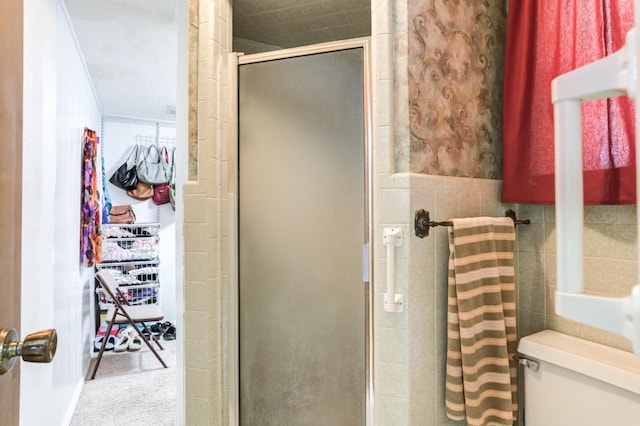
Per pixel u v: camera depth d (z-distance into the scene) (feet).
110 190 13.92
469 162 4.77
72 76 8.03
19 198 2.52
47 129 5.78
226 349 4.92
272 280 4.90
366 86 4.48
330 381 4.63
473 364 4.09
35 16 5.20
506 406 4.26
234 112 4.99
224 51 5.00
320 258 4.70
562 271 1.28
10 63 2.31
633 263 4.11
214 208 4.81
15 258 2.42
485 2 5.06
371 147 4.44
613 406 3.63
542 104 4.57
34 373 5.18
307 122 4.78
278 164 4.90
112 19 7.27
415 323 4.09
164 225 14.65
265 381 4.89
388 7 4.14
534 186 4.64
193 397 4.74
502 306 4.45
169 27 7.53
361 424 4.47
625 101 3.91
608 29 3.99
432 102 4.34
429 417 4.20
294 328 4.79
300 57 4.81
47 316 5.79
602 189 4.03
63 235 7.25
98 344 11.83
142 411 7.93
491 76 5.12
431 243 4.25
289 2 5.83
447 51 4.52
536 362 4.28
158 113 13.70
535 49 4.65
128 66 9.50
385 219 4.12
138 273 13.15
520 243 5.21
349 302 4.56
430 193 4.25
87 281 10.37
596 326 1.16
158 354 11.04
